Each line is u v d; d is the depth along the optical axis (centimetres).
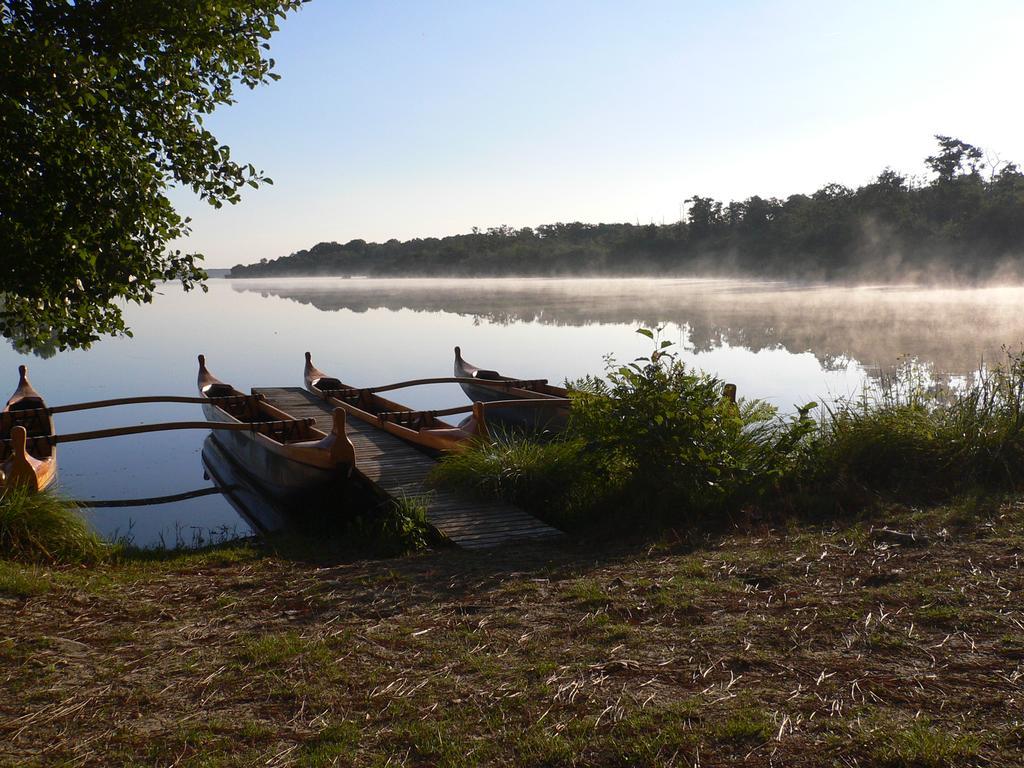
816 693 374
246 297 9412
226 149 748
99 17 653
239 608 551
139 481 1316
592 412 855
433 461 1080
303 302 7556
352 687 409
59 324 726
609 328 3709
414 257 17175
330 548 809
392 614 529
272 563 719
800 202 10162
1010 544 578
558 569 625
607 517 815
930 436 818
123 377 2516
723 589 531
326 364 2734
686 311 4466
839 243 8094
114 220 673
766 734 338
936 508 701
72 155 653
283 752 345
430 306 5994
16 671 432
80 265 670
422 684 408
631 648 441
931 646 418
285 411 1581
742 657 418
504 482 879
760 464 830
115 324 748
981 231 6931
